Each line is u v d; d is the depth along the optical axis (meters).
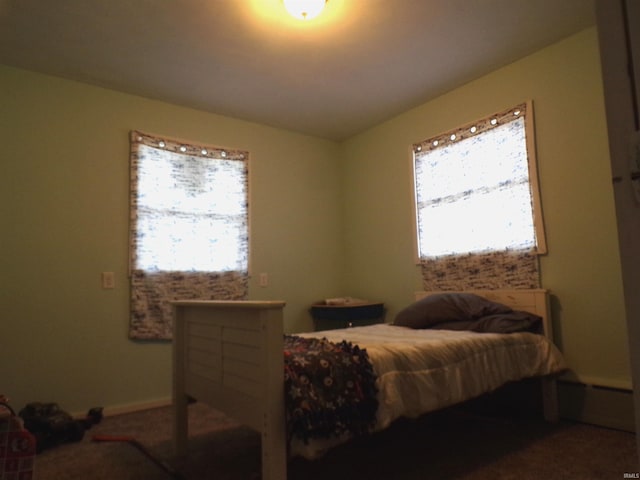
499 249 3.13
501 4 2.42
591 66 2.70
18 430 1.35
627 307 0.52
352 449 2.30
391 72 3.16
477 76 3.28
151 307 3.28
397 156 3.97
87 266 3.08
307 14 2.29
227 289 3.67
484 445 2.33
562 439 2.38
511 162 3.08
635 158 0.52
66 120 3.09
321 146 4.49
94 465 2.16
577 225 2.74
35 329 2.85
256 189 3.97
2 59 2.83
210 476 1.99
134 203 3.28
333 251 4.45
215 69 3.04
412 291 3.78
